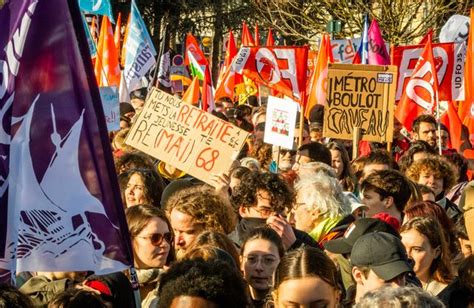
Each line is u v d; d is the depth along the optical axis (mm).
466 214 8984
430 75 18391
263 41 56938
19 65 6629
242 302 5688
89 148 6648
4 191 6543
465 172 15602
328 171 10734
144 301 8359
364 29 20984
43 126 6625
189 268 5727
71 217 6582
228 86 26391
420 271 8766
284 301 6750
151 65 24500
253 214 9844
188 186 10344
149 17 57531
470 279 7887
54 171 6605
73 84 6664
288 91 20375
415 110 18547
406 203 10617
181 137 11695
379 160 13164
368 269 7602
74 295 6848
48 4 6656
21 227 6547
